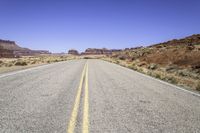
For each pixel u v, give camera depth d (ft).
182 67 77.97
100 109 20.01
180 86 38.60
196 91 33.68
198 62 82.58
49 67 77.36
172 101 24.88
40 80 39.63
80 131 14.06
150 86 36.68
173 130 14.99
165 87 36.17
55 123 15.53
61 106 20.63
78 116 17.48
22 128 14.30
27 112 18.24
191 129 15.34
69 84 35.73
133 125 15.74
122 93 29.01
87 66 90.94
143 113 19.22
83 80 41.73
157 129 15.07
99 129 14.57
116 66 96.68
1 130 13.79
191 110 20.89
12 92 26.94
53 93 27.27
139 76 53.67
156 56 134.10
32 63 108.58
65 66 86.89
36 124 15.21
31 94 26.16
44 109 19.36
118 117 17.65
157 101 24.61
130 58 185.26
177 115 18.93
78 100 23.50
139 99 25.39
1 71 54.44
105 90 30.96
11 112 18.04
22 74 48.60
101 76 50.52
